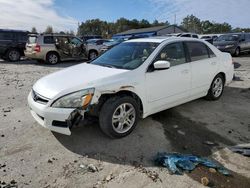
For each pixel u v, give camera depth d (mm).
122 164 3238
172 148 3664
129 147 3666
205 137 4031
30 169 3113
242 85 7582
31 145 3697
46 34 13414
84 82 3637
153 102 4266
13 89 7117
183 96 4852
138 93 3982
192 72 4922
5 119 4680
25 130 4191
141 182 2869
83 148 3627
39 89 3781
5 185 2803
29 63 14266
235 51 16922
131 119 4004
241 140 3951
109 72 3951
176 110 5250
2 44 14422
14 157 3371
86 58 15125
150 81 4133
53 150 3566
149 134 4082
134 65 4168
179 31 48688
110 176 2986
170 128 4340
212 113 5117
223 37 18172
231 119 4820
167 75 4398
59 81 3830
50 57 13547
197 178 2932
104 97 3760
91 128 4234
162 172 3057
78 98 3451
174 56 4648
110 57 4762
